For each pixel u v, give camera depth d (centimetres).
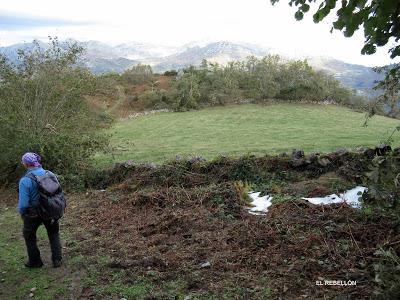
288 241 610
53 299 556
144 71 5250
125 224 830
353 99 4069
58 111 1423
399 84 435
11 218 988
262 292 497
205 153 1706
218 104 4150
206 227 734
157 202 916
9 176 1305
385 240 557
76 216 930
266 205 818
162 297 518
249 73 4572
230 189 890
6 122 1287
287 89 4319
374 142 1814
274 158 1039
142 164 1198
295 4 382
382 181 429
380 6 284
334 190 812
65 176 1227
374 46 339
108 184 1203
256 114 3484
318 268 526
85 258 675
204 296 508
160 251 669
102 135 1477
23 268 662
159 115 3681
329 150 1625
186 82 4150
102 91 1541
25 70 1397
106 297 541
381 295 415
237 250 620
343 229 609
